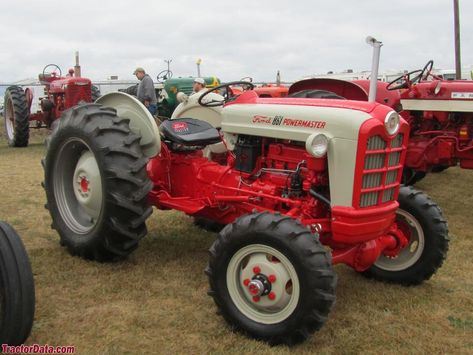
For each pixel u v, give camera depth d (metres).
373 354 2.76
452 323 3.14
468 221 5.58
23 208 5.57
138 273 3.72
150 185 3.72
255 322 2.86
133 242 3.75
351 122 2.93
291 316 2.74
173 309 3.18
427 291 3.62
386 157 3.07
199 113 4.86
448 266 4.14
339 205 2.99
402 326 3.08
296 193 3.26
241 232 2.88
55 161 4.09
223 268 2.95
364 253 3.24
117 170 3.58
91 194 3.83
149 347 2.74
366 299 3.45
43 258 3.97
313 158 3.08
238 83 4.00
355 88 6.28
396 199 3.34
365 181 2.98
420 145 6.34
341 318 3.15
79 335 2.84
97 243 3.76
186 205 3.84
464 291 3.63
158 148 3.85
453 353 2.79
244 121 3.49
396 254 3.67
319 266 2.67
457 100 6.11
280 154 3.40
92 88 11.80
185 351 2.72
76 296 3.31
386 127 2.96
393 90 6.50
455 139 6.12
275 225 2.79
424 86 6.35
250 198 3.51
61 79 11.83
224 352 2.72
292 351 2.76
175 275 3.71
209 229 4.78
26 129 11.02
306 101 3.30
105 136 3.68
